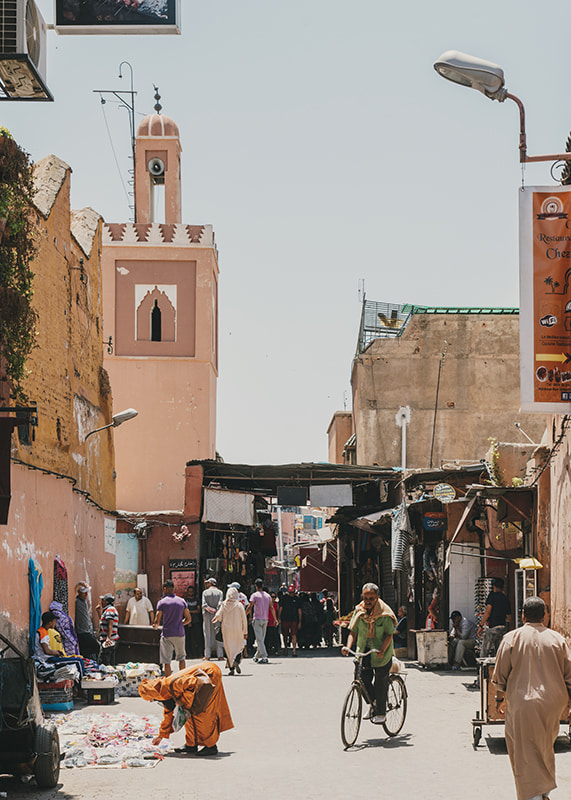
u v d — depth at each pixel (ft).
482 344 132.26
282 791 29.22
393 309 145.48
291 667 74.74
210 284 126.52
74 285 66.39
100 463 76.54
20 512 48.75
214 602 78.84
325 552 148.97
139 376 124.26
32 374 52.47
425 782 30.22
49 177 60.80
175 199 131.64
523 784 25.23
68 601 58.34
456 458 129.70
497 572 68.69
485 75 36.78
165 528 101.14
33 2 34.12
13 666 30.66
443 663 68.59
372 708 38.27
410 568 82.58
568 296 38.68
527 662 26.02
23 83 35.50
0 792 29.94
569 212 38.75
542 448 55.52
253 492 107.65
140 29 34.01
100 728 40.75
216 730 36.45
